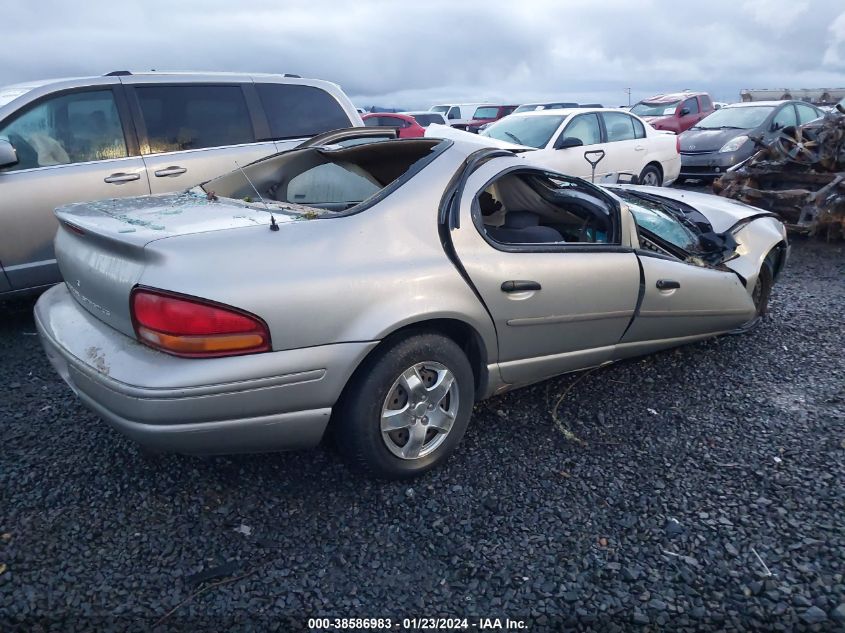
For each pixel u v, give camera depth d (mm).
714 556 2432
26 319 5047
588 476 2932
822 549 2457
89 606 2188
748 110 12359
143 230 2541
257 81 5613
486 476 2926
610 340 3521
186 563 2387
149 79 5121
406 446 2779
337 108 6031
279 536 2533
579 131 8828
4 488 2791
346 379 2518
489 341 2973
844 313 5180
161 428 2277
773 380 3922
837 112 7820
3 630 2080
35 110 4664
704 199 4996
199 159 5199
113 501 2717
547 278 3084
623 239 3514
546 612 2191
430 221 2820
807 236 8156
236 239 2449
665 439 3248
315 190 3502
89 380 2418
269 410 2408
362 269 2566
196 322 2258
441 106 23125
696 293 3801
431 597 2254
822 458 3062
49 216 4582
